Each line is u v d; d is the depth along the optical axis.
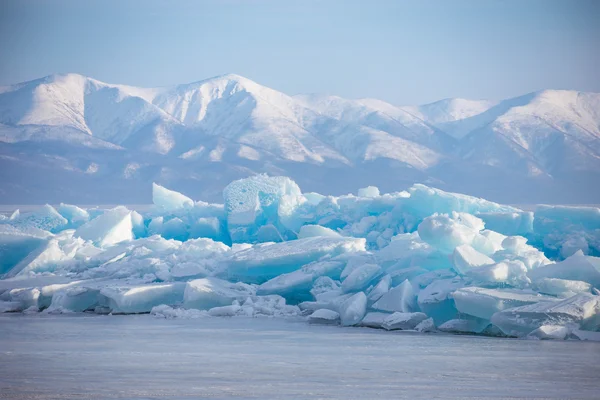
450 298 35.97
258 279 45.03
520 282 36.09
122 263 47.91
